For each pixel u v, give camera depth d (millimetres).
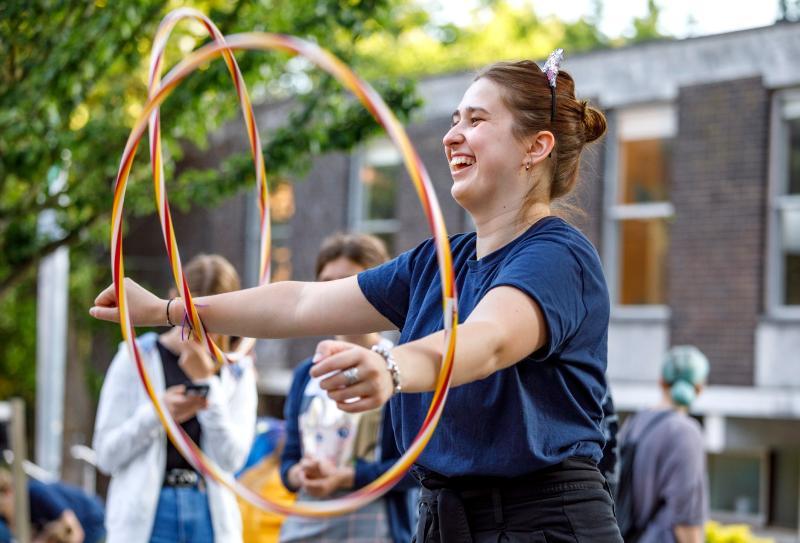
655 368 12711
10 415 6535
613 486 4035
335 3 7023
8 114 6281
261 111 16750
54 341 9062
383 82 7551
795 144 11898
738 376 11977
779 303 11914
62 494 6965
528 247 2330
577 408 2393
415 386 1963
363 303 2645
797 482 11992
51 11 5910
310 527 4367
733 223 12047
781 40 11844
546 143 2449
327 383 1905
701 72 12359
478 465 2379
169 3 6863
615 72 13102
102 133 6648
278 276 17141
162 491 4320
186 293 2521
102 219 7121
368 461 4418
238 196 17547
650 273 12930
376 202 15758
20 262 7195
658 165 12875
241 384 4531
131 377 4406
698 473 5375
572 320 2264
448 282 1938
